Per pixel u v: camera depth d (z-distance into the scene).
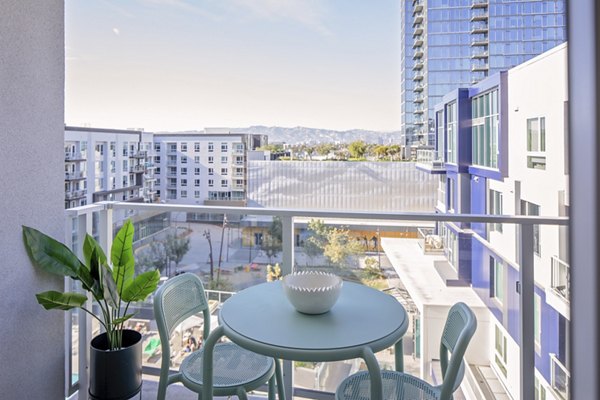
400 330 1.39
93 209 2.33
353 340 1.30
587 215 0.54
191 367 1.68
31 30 1.82
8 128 1.71
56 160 1.99
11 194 1.74
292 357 1.24
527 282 2.00
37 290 1.89
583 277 0.55
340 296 1.69
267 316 1.48
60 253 1.89
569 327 0.58
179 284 1.75
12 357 1.77
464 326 1.32
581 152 0.54
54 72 1.96
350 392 1.49
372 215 2.19
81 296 1.88
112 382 1.96
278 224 2.22
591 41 0.52
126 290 2.04
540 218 2.01
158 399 1.62
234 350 1.81
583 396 0.55
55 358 2.02
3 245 1.71
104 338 2.10
